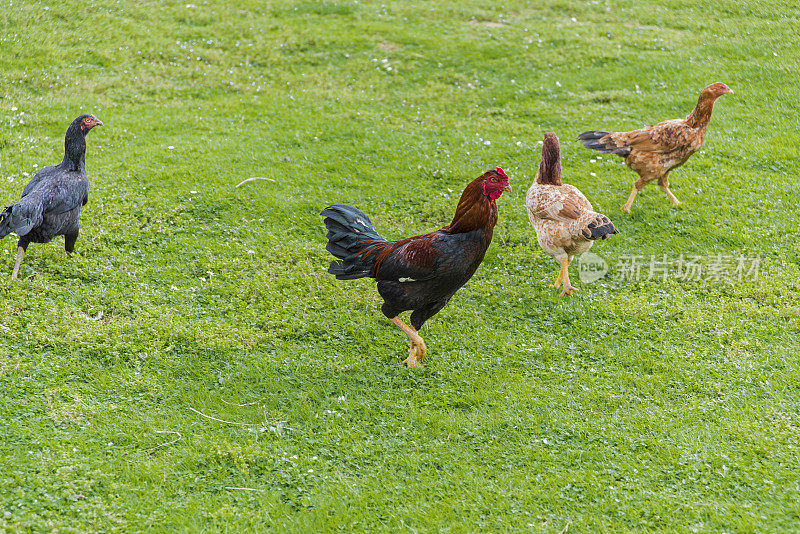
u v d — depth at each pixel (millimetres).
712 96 10109
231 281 8992
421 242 7090
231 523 5656
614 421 6910
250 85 15422
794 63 16156
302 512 5824
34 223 8062
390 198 11242
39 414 6570
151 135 12992
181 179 11312
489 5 20250
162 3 18672
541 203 8766
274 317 8367
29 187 8562
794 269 9453
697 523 5730
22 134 12438
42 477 5859
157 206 10469
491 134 13641
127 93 14570
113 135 12781
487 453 6531
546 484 6148
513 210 11047
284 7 19250
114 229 9852
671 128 10320
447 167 12258
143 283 8805
